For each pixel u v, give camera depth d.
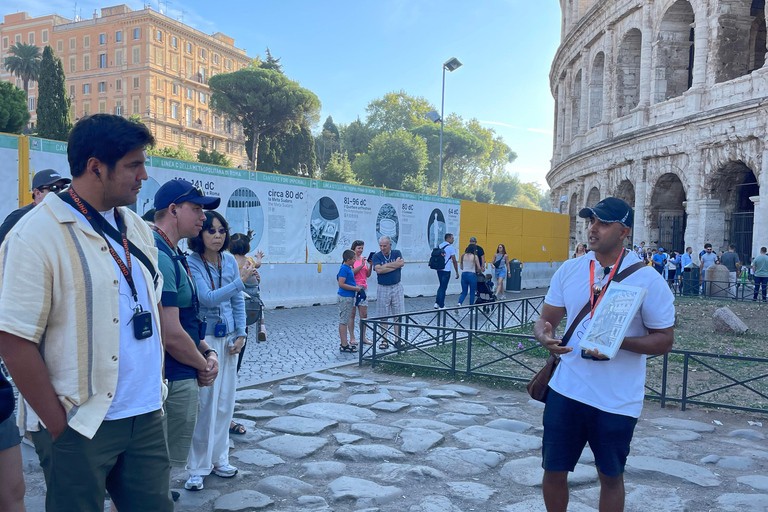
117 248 2.27
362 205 16.89
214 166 12.91
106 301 2.15
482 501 4.16
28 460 4.75
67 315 2.08
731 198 23.69
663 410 6.90
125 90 81.50
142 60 80.12
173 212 3.45
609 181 31.97
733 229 23.66
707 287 21.75
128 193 2.23
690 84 28.58
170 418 3.47
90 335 2.11
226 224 4.30
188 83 85.75
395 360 9.12
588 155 33.94
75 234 2.11
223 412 4.45
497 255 19.05
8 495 2.43
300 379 7.82
